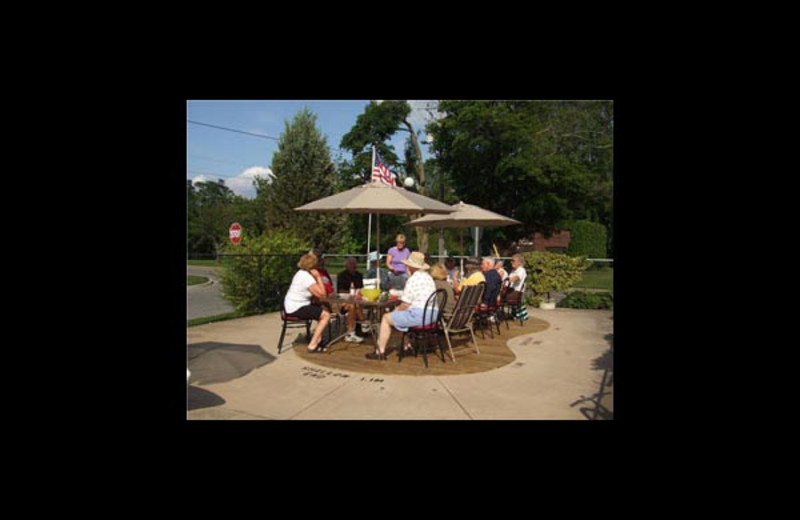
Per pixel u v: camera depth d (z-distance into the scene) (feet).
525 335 21.61
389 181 25.95
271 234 31.86
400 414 11.54
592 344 19.52
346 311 20.30
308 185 57.06
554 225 64.90
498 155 61.98
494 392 13.09
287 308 17.25
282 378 14.21
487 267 21.45
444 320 17.94
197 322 24.90
